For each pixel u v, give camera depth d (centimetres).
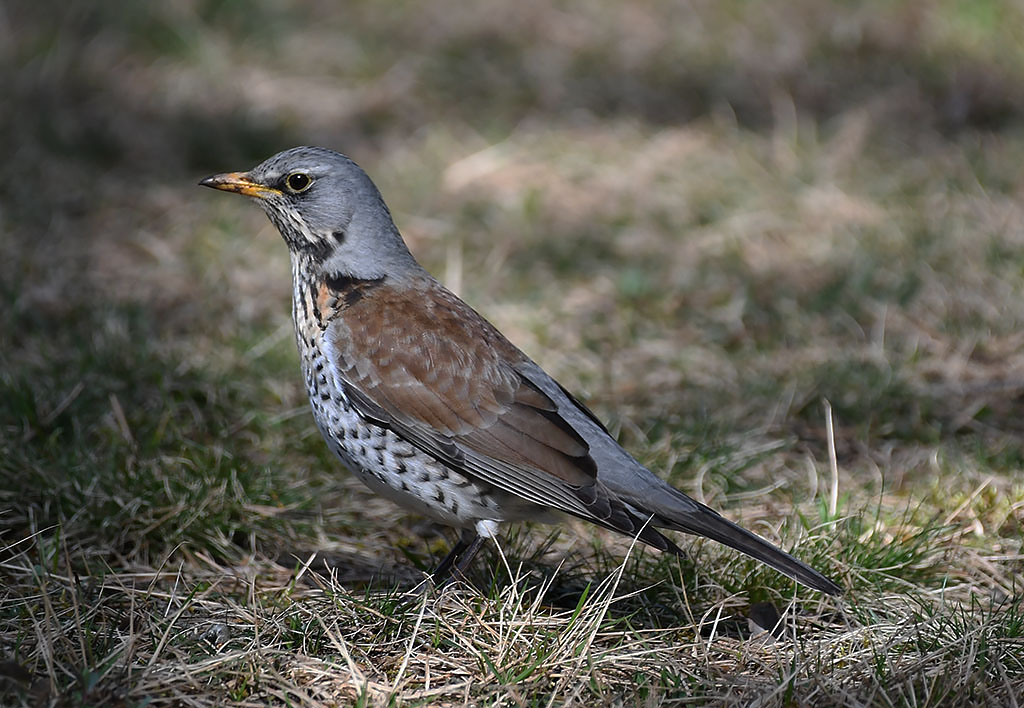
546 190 1706
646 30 2261
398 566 970
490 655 780
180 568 886
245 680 741
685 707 734
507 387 866
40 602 832
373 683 752
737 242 1545
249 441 1125
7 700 702
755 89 2030
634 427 1151
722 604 859
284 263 1527
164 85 2070
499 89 2050
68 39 2172
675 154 1789
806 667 767
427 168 1775
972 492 1038
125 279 1471
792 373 1265
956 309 1373
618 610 884
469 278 1475
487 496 872
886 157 1772
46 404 1123
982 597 902
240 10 2302
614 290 1454
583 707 730
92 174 1772
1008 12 2202
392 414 868
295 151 930
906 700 719
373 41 2233
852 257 1495
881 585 906
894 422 1176
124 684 721
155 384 1190
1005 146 1794
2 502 973
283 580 938
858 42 2142
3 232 1573
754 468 1110
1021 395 1219
